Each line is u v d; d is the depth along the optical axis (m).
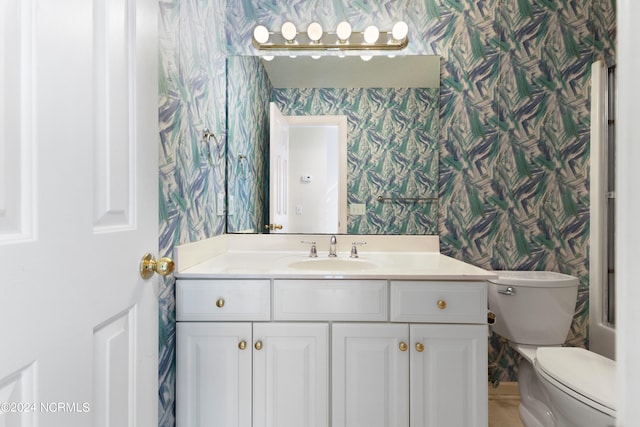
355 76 1.82
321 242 1.81
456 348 1.22
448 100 1.84
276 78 1.83
